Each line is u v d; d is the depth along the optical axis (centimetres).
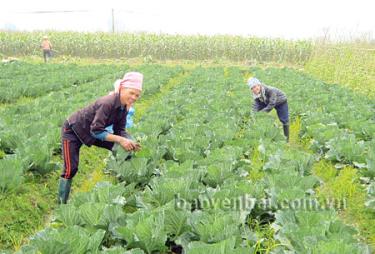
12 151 841
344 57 2394
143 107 1458
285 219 519
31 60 3409
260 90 1048
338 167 825
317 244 416
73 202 556
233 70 2570
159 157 772
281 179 631
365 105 1337
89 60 3647
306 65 3162
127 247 477
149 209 540
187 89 1650
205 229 467
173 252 519
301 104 1320
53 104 1220
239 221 507
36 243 431
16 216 616
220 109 1237
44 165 740
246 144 865
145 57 3641
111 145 686
